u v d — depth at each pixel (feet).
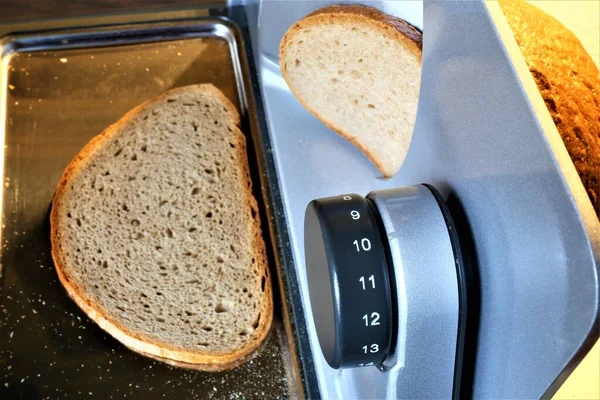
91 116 1.45
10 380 1.22
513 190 0.86
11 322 1.26
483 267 0.91
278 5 1.30
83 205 1.37
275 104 1.39
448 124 0.94
